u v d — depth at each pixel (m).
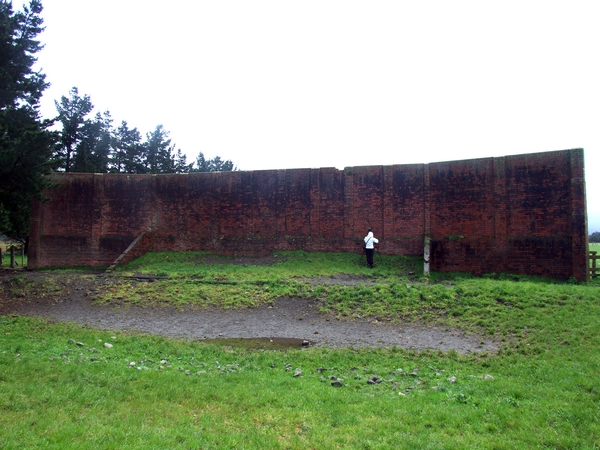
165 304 16.84
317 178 24.38
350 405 7.11
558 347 10.34
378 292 16.36
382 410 6.89
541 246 19.17
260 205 25.05
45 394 6.98
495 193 20.38
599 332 10.86
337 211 24.00
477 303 14.34
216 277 19.72
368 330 13.36
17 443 5.12
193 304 16.77
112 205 26.23
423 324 13.53
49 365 8.69
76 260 25.72
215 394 7.50
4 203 21.59
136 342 11.82
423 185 22.30
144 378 8.23
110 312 16.12
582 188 18.36
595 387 7.68
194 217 25.81
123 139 58.34
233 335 13.33
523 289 14.92
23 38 25.17
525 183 19.75
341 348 11.53
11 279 19.94
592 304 13.06
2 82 20.91
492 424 6.32
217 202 25.61
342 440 5.76
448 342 11.70
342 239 23.77
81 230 25.94
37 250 25.31
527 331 11.83
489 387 7.97
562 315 12.45
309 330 13.73
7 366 8.43
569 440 5.72
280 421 6.41
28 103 23.80
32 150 19.55
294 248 24.36
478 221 20.77
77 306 16.92
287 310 15.89
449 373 9.21
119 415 6.35
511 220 19.98
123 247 25.83
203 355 10.73
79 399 6.91
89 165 42.66
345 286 17.33
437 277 19.86
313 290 17.20
